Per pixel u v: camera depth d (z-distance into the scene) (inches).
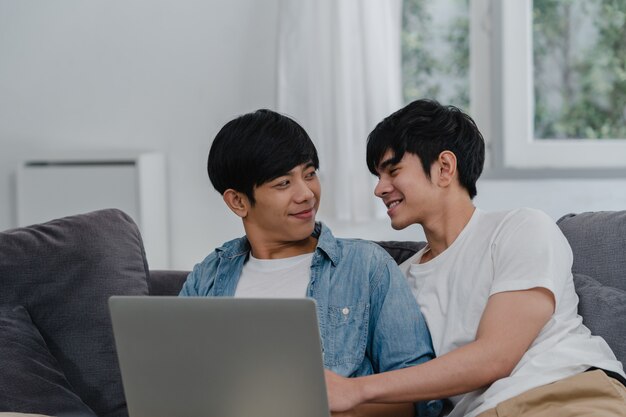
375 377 73.9
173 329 66.6
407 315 80.0
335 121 157.1
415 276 84.4
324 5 158.1
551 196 159.3
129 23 173.8
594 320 81.5
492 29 161.2
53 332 92.4
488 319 74.9
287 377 65.2
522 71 160.1
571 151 158.9
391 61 157.2
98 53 175.3
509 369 73.9
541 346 75.3
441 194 82.7
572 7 159.2
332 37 156.7
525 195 160.2
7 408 83.0
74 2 175.5
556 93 160.7
